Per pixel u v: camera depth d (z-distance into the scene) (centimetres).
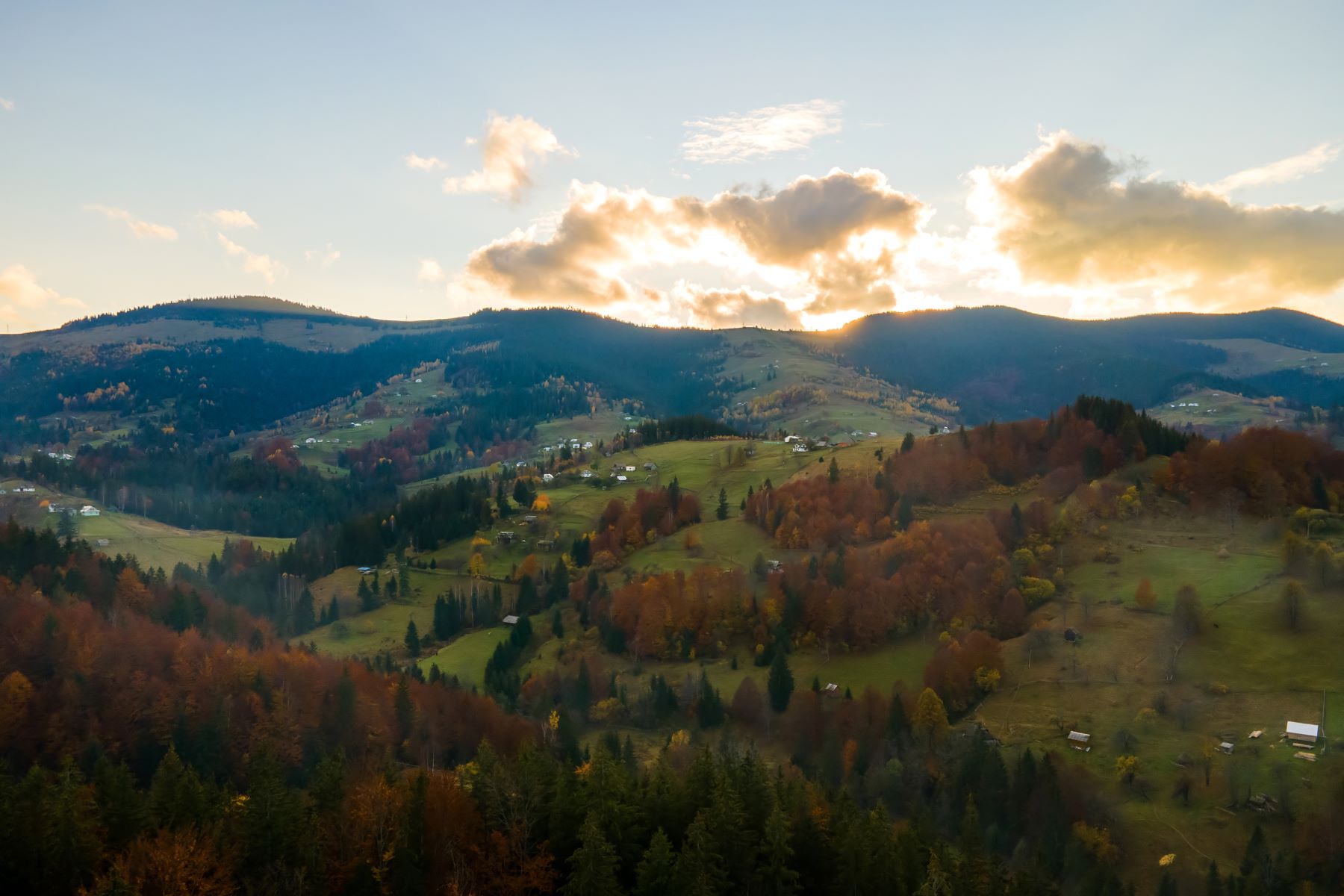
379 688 15912
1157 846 12369
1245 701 14912
